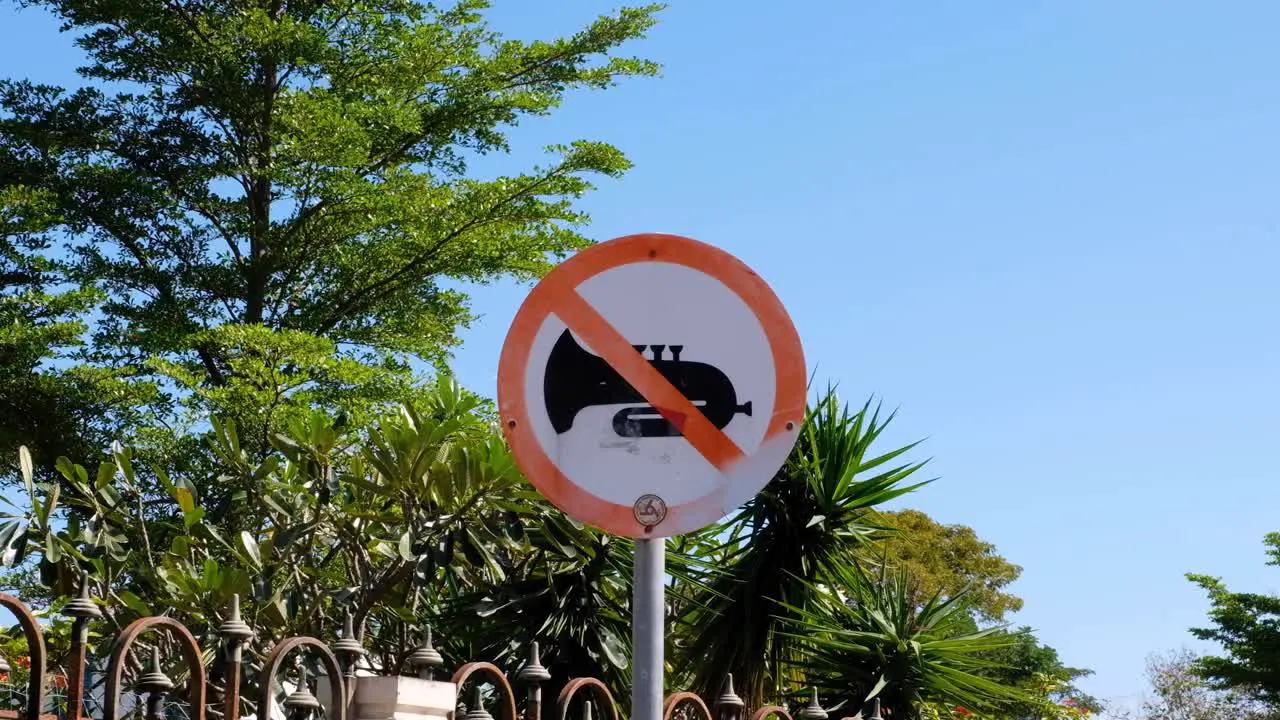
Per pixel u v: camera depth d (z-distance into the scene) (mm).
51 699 5230
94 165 16781
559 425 2629
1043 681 15000
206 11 17219
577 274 2670
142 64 16906
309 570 6145
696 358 2648
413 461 5844
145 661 5770
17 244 16359
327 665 3832
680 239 2674
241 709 5480
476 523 6023
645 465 2611
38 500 5543
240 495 6445
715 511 2586
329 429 6254
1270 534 29469
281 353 14773
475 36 18641
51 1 16578
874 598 7234
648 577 2572
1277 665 28109
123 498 5891
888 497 7320
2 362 14312
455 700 4117
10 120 16391
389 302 18594
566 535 6262
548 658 6359
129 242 17625
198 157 17781
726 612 7242
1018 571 35062
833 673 7008
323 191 16953
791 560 7293
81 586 3434
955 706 7211
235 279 17891
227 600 5562
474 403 6309
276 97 17172
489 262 18031
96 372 14820
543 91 19125
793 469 7324
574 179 17625
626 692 6480
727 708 4992
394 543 6023
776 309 2641
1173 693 35000
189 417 15023
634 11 18281
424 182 18250
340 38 18078
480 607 6238
